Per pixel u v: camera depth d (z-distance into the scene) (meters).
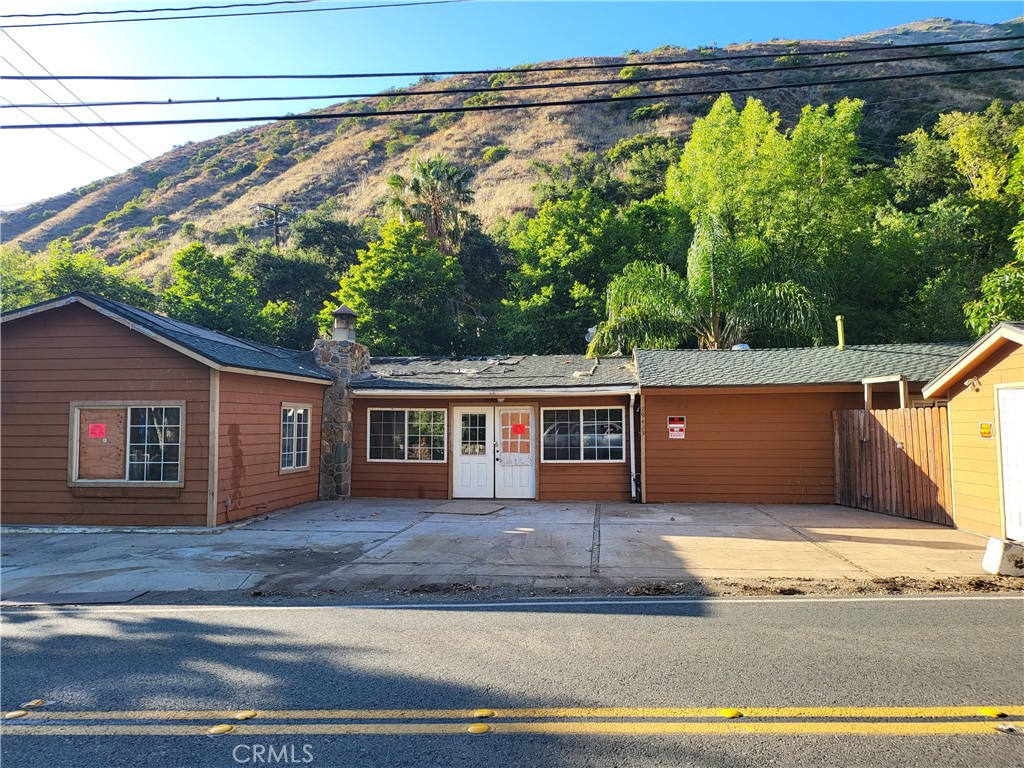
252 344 14.79
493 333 32.66
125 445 11.12
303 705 4.00
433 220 36.75
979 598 6.42
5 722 3.80
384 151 86.06
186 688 4.29
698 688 4.16
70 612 6.39
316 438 15.03
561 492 14.86
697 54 92.69
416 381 15.62
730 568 7.89
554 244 30.06
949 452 10.56
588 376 15.41
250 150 93.62
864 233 25.30
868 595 6.61
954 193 35.66
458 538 10.00
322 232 39.00
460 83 102.25
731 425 13.98
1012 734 3.48
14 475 11.19
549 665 4.63
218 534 10.48
